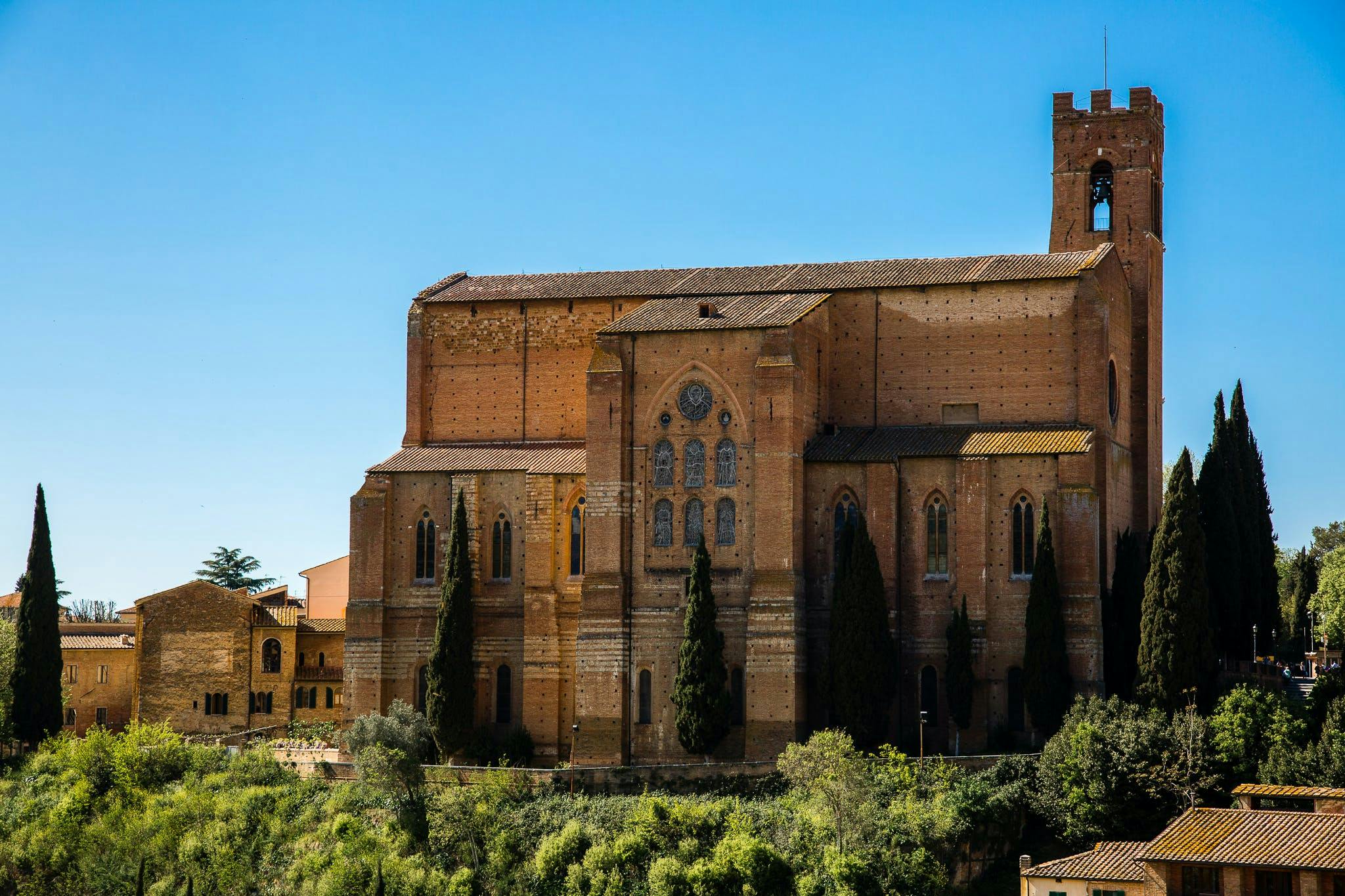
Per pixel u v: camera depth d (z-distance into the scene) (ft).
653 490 380.17
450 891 322.34
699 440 378.94
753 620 365.81
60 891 351.67
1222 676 364.58
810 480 376.68
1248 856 260.42
